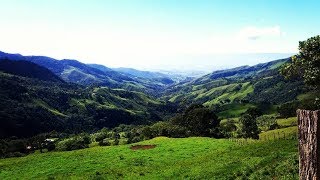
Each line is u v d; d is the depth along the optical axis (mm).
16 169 57688
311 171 8016
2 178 51531
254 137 104250
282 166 30109
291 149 40750
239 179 31047
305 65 43938
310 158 8039
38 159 66562
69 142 130750
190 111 132250
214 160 47688
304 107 94500
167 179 41281
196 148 67500
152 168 50750
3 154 126562
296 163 29547
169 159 58375
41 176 50812
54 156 69062
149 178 42906
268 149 46062
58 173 51844
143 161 57406
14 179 50344
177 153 63406
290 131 101375
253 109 178000
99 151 71438
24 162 63938
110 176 46344
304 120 8195
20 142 147625
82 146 123625
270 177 28219
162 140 84000
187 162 51875
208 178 36562
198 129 119000
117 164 56062
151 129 121812
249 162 38062
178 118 136625
